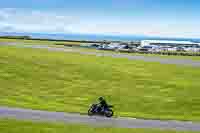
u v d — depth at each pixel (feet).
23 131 81.97
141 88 157.89
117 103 135.03
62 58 235.20
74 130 85.66
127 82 168.86
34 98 136.98
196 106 131.75
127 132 85.92
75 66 204.03
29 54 248.32
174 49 410.11
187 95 146.30
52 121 95.09
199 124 102.94
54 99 137.49
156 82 168.86
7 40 512.63
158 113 121.60
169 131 89.76
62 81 168.25
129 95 146.30
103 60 238.68
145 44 495.82
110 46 408.46
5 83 158.71
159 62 243.40
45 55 247.70
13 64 200.44
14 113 103.91
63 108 119.44
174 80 174.40
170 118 111.75
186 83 167.63
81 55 269.64
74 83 165.27
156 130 90.33
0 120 92.63
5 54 235.81
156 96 144.87
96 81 170.19
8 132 80.48
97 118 103.91
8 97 135.33
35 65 202.08
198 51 402.52
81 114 109.60
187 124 102.22
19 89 150.41
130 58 267.18
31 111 109.40
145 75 185.68
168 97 143.54
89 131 85.20
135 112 121.90
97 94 147.54
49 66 201.26
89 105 130.00
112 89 155.84
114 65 215.72
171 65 226.99
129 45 456.86
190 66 224.12
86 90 153.48
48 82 165.48
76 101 135.95
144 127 93.81
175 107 130.21
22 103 125.08
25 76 174.81
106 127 91.09
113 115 111.24
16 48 300.40
